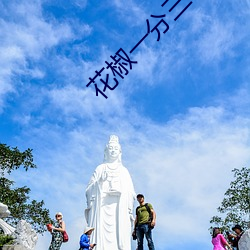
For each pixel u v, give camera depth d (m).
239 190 38.12
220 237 20.53
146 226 22.33
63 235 19.59
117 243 28.33
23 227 21.64
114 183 29.53
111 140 31.36
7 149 39.88
